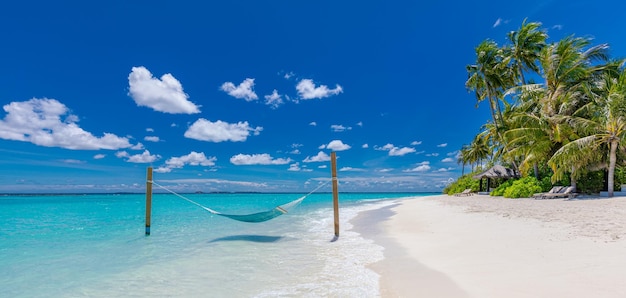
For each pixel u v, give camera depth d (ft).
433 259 20.80
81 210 86.17
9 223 52.44
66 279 19.80
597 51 71.67
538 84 74.95
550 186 73.97
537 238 23.35
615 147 59.06
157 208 97.25
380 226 40.93
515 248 21.07
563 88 71.77
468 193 112.78
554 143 70.95
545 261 17.24
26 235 38.04
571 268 15.39
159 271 21.17
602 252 17.71
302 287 16.99
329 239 32.68
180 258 24.93
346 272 19.53
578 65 69.67
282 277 19.07
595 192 68.95
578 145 59.11
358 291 15.87
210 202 155.53
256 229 41.81
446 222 38.01
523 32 85.61
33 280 19.66
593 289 12.49
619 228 23.99
